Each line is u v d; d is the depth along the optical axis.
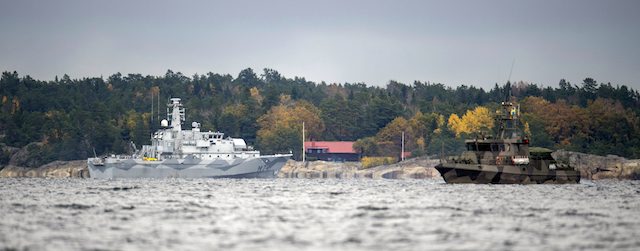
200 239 192.25
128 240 190.75
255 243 186.62
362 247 181.88
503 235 199.75
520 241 190.75
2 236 195.25
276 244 185.25
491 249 180.25
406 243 187.25
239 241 189.38
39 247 180.38
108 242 187.62
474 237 196.38
